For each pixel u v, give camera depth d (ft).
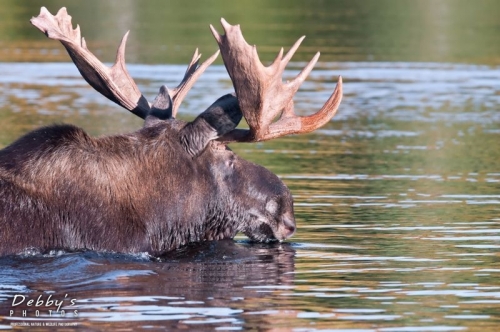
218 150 77.61
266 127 75.00
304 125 78.43
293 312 60.39
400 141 133.69
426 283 67.31
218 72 196.75
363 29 255.29
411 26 265.75
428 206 93.40
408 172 111.65
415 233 82.69
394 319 59.11
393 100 168.66
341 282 67.72
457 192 100.01
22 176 70.28
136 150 74.02
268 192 79.00
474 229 83.87
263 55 202.90
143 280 67.00
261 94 72.64
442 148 128.06
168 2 320.50
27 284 64.80
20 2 312.29
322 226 85.61
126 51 212.64
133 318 58.65
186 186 75.15
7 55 215.92
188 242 76.48
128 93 82.48
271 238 79.77
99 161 72.18
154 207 73.87
